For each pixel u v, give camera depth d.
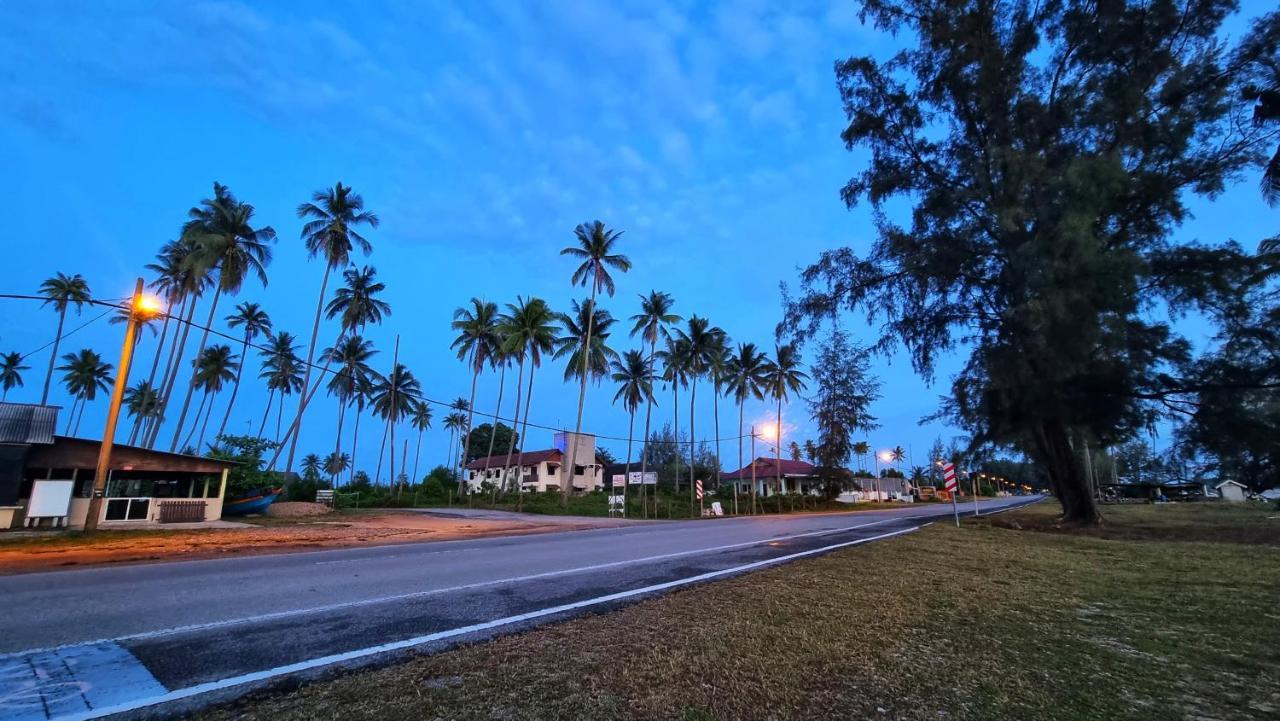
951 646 5.27
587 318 49.28
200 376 60.50
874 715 3.73
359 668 4.61
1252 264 16.47
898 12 21.25
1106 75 18.56
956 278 20.45
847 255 22.03
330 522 24.91
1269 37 16.02
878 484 84.25
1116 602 7.38
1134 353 16.94
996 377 18.12
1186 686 4.35
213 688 4.17
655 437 73.00
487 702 3.88
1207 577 9.38
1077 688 4.26
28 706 3.84
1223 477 18.66
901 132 21.88
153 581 8.91
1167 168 18.11
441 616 6.43
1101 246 16.55
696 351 52.47
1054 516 25.44
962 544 14.20
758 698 3.99
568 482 45.50
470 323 53.56
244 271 39.28
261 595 7.68
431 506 44.91
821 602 7.08
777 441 54.78
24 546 13.83
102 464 17.00
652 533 19.39
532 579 9.05
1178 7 17.22
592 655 4.93
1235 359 16.78
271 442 31.53
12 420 20.27
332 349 55.47
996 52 19.62
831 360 50.66
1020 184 17.91
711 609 6.70
